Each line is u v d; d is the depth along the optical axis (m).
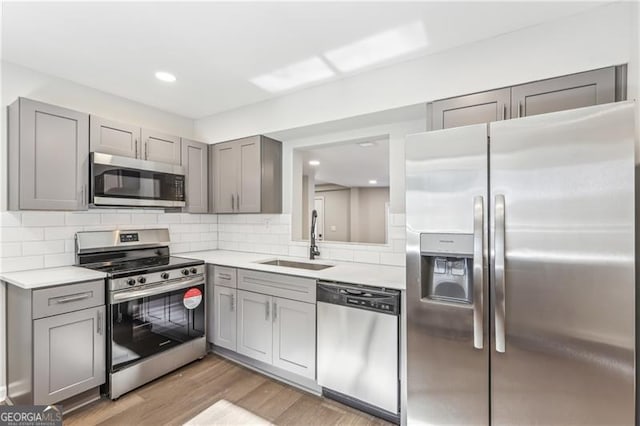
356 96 2.35
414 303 1.68
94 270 2.23
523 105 1.77
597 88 1.60
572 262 1.31
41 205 2.09
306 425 1.90
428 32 1.82
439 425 1.62
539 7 1.60
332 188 9.88
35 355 1.82
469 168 1.53
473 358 1.53
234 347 2.63
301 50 2.03
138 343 2.26
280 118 2.78
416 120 2.46
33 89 2.28
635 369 1.23
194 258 2.91
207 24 1.75
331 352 2.10
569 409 1.33
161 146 2.83
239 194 3.06
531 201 1.39
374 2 1.58
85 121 2.30
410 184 1.69
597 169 1.27
